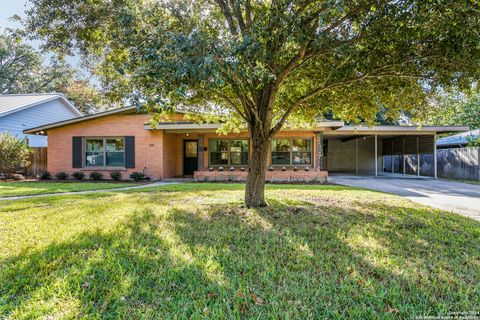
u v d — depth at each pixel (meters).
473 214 5.48
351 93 5.92
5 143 12.26
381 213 5.07
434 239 3.63
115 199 6.61
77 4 4.77
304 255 3.03
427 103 5.77
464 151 13.88
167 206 5.62
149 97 3.58
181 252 3.07
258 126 5.48
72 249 3.14
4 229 3.92
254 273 2.60
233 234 3.75
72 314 1.97
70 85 26.09
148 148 12.64
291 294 2.23
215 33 4.70
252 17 5.49
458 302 2.13
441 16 3.61
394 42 4.46
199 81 3.44
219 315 1.95
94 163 13.02
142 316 1.94
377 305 2.09
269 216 4.75
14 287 2.31
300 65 5.07
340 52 4.18
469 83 4.61
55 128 13.05
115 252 3.04
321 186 9.95
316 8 4.20
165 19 4.60
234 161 13.27
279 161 12.87
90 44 5.29
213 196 7.05
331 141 20.38
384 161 20.50
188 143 14.98
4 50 23.98
